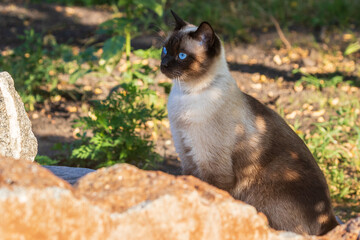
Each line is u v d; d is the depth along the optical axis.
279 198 4.70
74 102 9.22
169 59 4.87
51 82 9.66
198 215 2.59
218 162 4.75
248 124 4.78
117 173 2.74
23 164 2.58
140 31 12.22
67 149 7.52
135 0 8.60
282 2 13.78
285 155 4.80
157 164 7.30
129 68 8.96
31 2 14.20
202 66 4.71
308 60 11.02
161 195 2.55
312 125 8.44
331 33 12.41
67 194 2.36
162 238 2.51
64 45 11.17
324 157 7.54
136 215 2.49
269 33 12.45
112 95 8.05
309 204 4.66
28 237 2.26
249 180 4.83
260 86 9.82
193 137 4.75
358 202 6.70
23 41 11.69
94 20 13.18
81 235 2.36
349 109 8.76
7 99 4.57
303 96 9.45
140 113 6.86
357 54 11.41
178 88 4.87
